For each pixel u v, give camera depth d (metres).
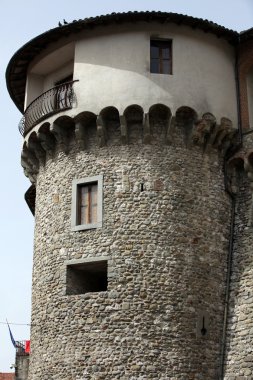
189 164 27.91
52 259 27.56
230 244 27.92
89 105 27.70
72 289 27.06
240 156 28.47
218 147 28.81
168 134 27.64
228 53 30.06
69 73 30.52
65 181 28.34
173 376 24.69
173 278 26.05
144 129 27.45
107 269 26.34
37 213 29.55
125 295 25.69
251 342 25.20
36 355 26.88
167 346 25.05
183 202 27.27
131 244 26.36
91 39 28.81
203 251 27.00
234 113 29.12
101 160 27.81
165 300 25.67
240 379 24.94
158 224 26.67
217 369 25.69
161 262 26.16
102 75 28.08
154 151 27.62
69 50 29.64
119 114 27.33
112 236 26.59
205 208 27.69
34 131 29.20
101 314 25.66
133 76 27.77
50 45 29.88
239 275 27.05
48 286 27.31
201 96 28.14
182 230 26.86
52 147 29.38
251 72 30.53
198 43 28.98
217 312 26.55
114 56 28.22
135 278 25.89
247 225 27.83
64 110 28.12
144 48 28.19
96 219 27.20
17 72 31.62
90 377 25.00
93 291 28.75
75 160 28.34
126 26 28.52
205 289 26.48
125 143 27.77
